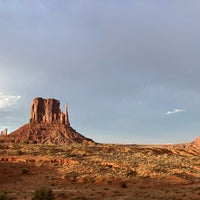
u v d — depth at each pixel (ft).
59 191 158.40
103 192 156.15
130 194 150.00
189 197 135.64
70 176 207.21
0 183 191.83
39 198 126.21
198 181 199.62
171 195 142.10
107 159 278.26
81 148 366.63
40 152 303.27
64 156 280.72
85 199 132.05
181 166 261.03
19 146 375.66
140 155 335.26
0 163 243.40
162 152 408.26
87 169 228.63
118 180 196.85
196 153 445.37
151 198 133.69
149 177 205.77
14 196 137.08
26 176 211.41
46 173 220.02
